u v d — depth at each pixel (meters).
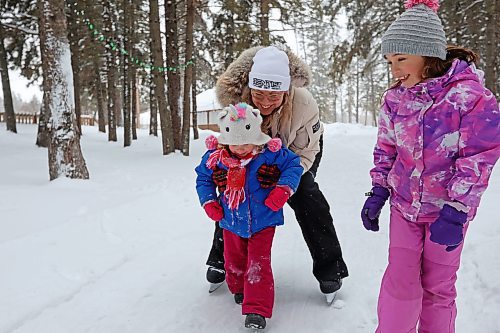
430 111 2.21
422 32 2.18
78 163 8.30
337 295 3.30
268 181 2.87
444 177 2.24
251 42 16.39
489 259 3.63
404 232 2.40
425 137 2.24
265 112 3.11
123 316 3.02
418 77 2.27
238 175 2.85
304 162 3.17
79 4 16.02
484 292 3.19
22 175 9.74
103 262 3.93
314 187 3.20
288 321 2.96
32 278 3.55
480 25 14.98
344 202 6.41
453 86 2.15
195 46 19.12
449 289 2.39
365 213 2.47
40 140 16.09
